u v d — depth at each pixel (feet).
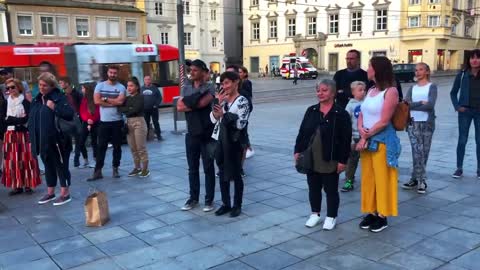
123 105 24.11
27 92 23.56
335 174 16.06
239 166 17.92
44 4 119.85
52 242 15.75
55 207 19.81
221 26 176.65
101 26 132.26
